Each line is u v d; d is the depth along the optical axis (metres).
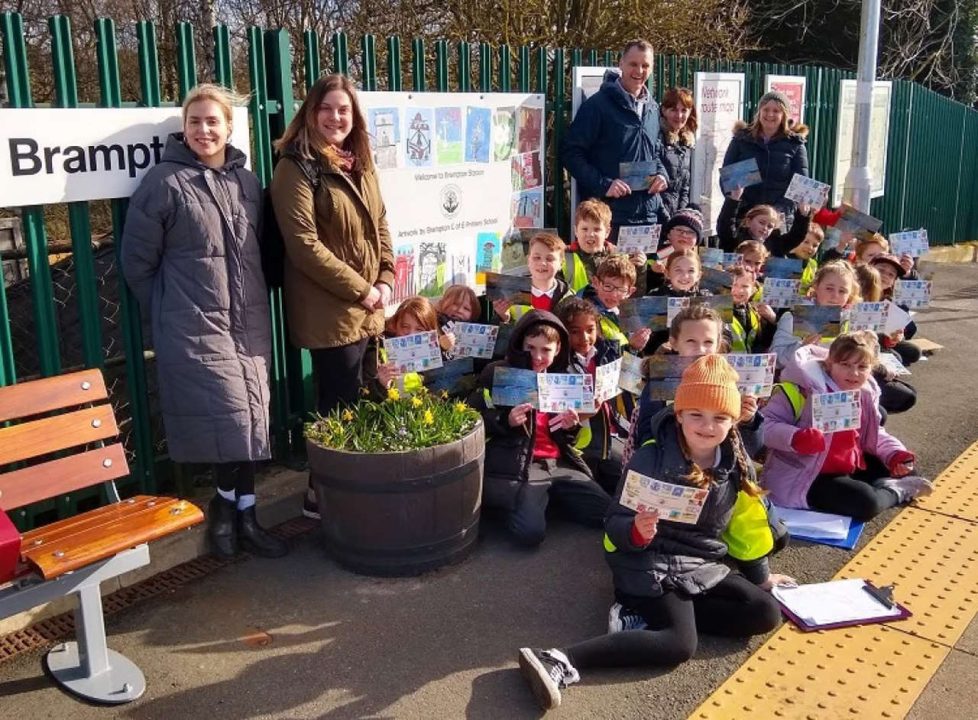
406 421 4.19
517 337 4.52
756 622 3.54
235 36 9.56
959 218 15.02
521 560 4.27
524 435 4.49
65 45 3.81
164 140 4.16
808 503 4.79
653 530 3.34
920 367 7.60
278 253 4.44
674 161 6.73
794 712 3.18
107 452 3.60
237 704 3.23
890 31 18.97
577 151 6.32
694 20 11.15
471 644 3.60
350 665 3.46
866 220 7.10
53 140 3.77
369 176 4.51
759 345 5.95
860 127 8.64
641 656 3.38
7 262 5.46
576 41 9.88
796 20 18.45
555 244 5.15
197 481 4.81
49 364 3.98
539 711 3.19
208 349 3.95
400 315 4.78
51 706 3.22
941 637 3.64
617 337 5.13
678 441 3.58
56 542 3.13
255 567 4.21
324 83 4.23
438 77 5.70
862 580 4.04
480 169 5.96
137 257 3.90
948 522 4.67
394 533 4.04
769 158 7.24
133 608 3.86
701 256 6.16
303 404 5.11
